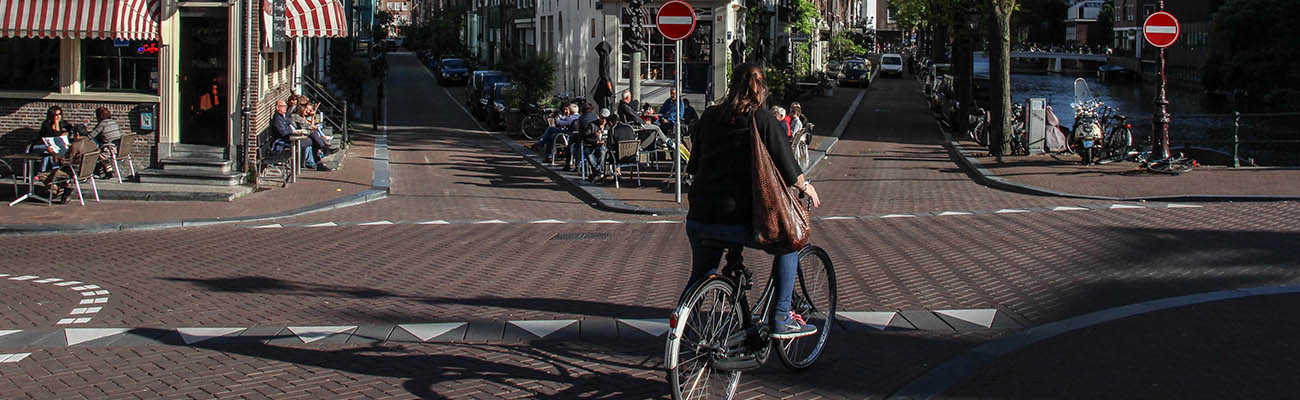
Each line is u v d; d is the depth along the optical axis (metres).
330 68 40.59
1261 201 14.72
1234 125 19.30
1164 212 13.66
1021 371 6.29
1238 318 7.44
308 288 9.38
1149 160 19.56
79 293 9.14
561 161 23.64
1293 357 6.40
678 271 10.16
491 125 34.00
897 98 52.00
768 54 39.62
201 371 6.48
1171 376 6.08
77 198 16.45
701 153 5.58
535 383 6.18
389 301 8.74
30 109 17.94
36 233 13.67
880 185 19.31
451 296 8.95
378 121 34.91
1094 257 10.39
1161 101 19.06
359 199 17.03
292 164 18.83
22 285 9.55
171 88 17.92
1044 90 79.38
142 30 16.91
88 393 6.01
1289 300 7.99
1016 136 24.16
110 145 17.69
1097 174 18.81
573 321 7.82
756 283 9.27
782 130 5.46
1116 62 103.31
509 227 13.93
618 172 18.61
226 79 18.25
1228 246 10.77
